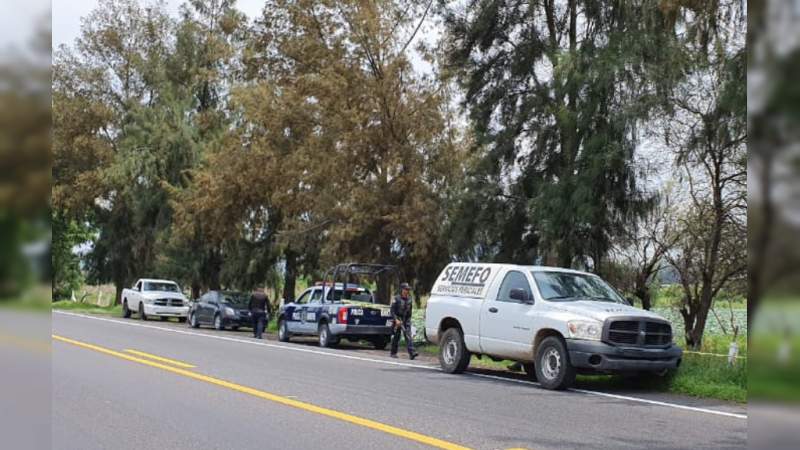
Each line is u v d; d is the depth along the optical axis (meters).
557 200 18.80
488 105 22.19
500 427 9.05
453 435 8.50
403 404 10.75
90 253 48.06
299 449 7.76
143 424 9.05
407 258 27.17
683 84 17.33
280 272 38.31
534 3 21.73
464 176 23.25
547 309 13.48
